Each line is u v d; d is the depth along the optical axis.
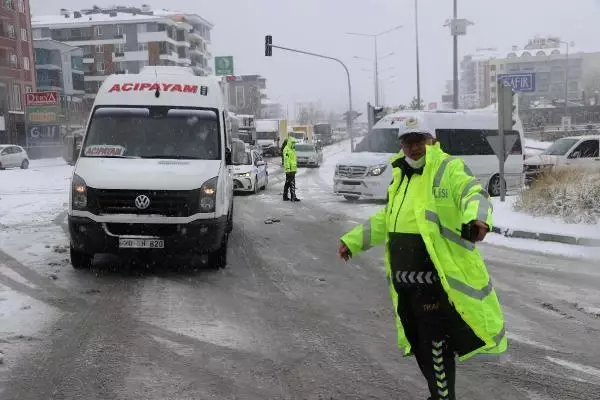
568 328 6.06
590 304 6.93
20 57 65.50
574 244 10.40
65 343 5.52
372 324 6.19
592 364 5.09
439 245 3.52
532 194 12.71
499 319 3.57
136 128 9.22
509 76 21.52
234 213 15.88
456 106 31.22
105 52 97.44
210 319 6.32
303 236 11.93
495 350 3.51
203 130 9.30
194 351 5.35
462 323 3.58
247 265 9.08
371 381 4.72
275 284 7.89
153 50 96.50
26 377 4.75
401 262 3.65
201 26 114.31
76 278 8.07
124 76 10.05
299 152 41.75
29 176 30.02
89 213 7.91
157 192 7.94
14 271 8.45
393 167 3.82
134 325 6.08
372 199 19.75
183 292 7.42
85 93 88.81
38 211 15.94
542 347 5.50
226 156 9.46
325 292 7.50
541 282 7.98
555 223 11.47
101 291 7.42
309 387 4.60
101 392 4.48
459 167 3.56
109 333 5.82
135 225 7.96
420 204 3.59
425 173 3.62
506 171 20.53
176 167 8.40
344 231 12.62
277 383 4.68
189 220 8.00
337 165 18.98
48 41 76.69
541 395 4.46
